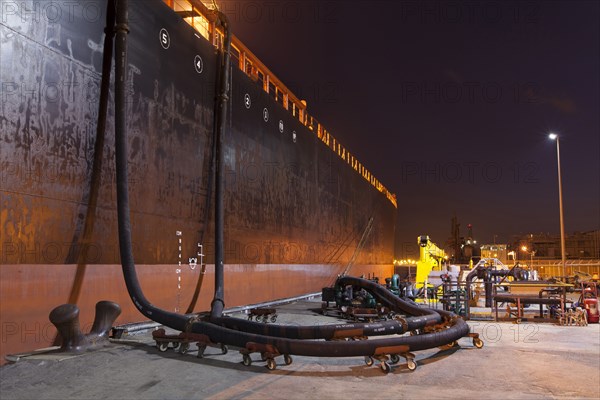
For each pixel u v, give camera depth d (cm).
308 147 2409
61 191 866
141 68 1110
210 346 848
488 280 1822
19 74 796
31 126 811
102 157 970
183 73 1288
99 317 847
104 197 970
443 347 950
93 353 769
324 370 736
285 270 2005
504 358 859
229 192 1523
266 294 1789
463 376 718
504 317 1550
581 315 1369
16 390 586
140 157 1092
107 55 1002
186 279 1249
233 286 1518
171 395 584
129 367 708
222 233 1277
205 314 1159
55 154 855
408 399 596
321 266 2536
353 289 1587
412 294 1983
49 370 669
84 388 600
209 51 1437
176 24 1264
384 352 739
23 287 770
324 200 2666
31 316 780
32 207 804
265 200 1827
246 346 746
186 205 1274
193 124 1323
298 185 2231
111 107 1004
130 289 919
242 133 1641
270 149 1900
